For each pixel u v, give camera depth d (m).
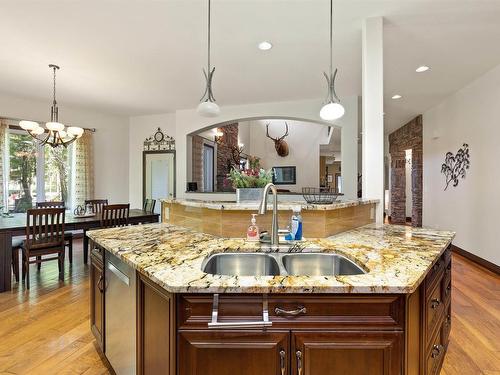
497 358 2.04
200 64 3.75
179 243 1.82
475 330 2.41
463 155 4.78
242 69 3.91
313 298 1.12
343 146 5.03
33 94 5.04
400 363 1.11
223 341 1.11
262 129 9.20
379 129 2.73
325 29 2.91
